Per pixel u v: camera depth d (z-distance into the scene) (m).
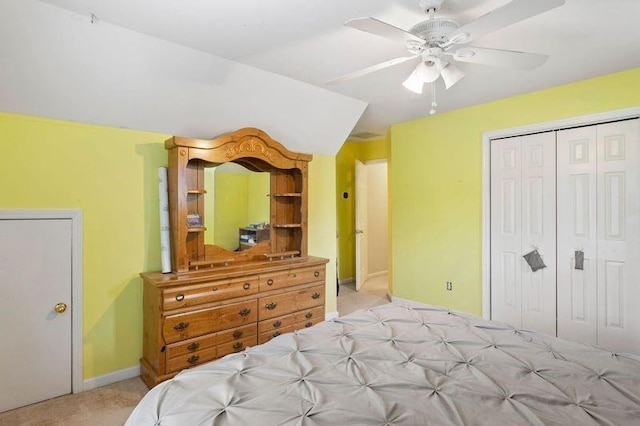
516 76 2.94
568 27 2.12
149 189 2.78
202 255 2.96
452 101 3.60
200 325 2.58
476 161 3.76
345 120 3.74
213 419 1.07
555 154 3.27
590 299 3.09
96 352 2.56
